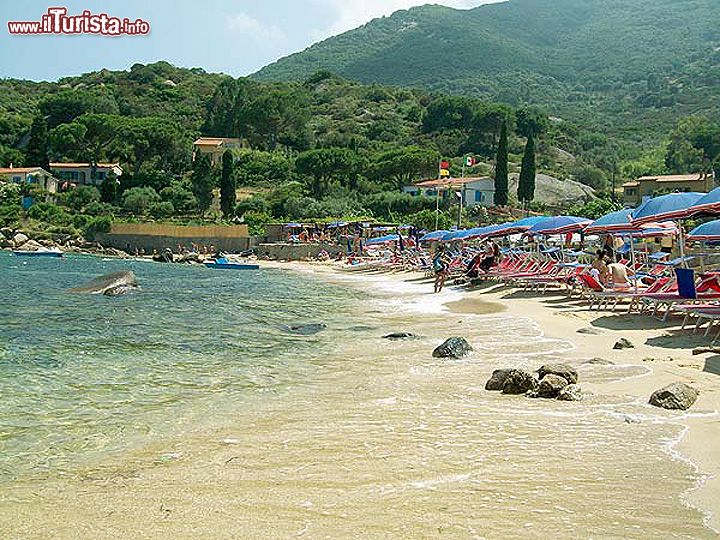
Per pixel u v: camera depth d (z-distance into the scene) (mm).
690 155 107438
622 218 18859
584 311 16891
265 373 10320
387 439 6805
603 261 17359
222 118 120500
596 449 6395
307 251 58719
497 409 7988
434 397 8656
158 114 123500
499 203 70500
